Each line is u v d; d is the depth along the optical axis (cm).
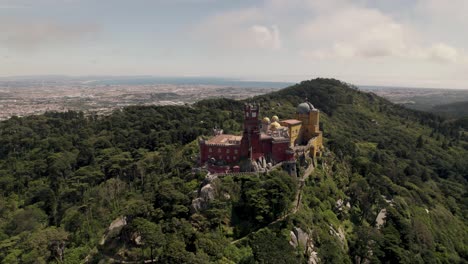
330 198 14388
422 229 15362
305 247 11188
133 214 11762
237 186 12712
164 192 12406
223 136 17138
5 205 18162
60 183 19712
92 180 19025
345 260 11656
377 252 11712
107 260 10850
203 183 12825
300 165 15138
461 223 18988
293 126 17050
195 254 9744
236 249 10456
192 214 11656
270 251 9344
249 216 11844
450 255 15362
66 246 12306
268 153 14800
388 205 15450
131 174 19400
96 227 13438
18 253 12269
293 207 12419
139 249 10506
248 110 14362
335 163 17688
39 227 15662
